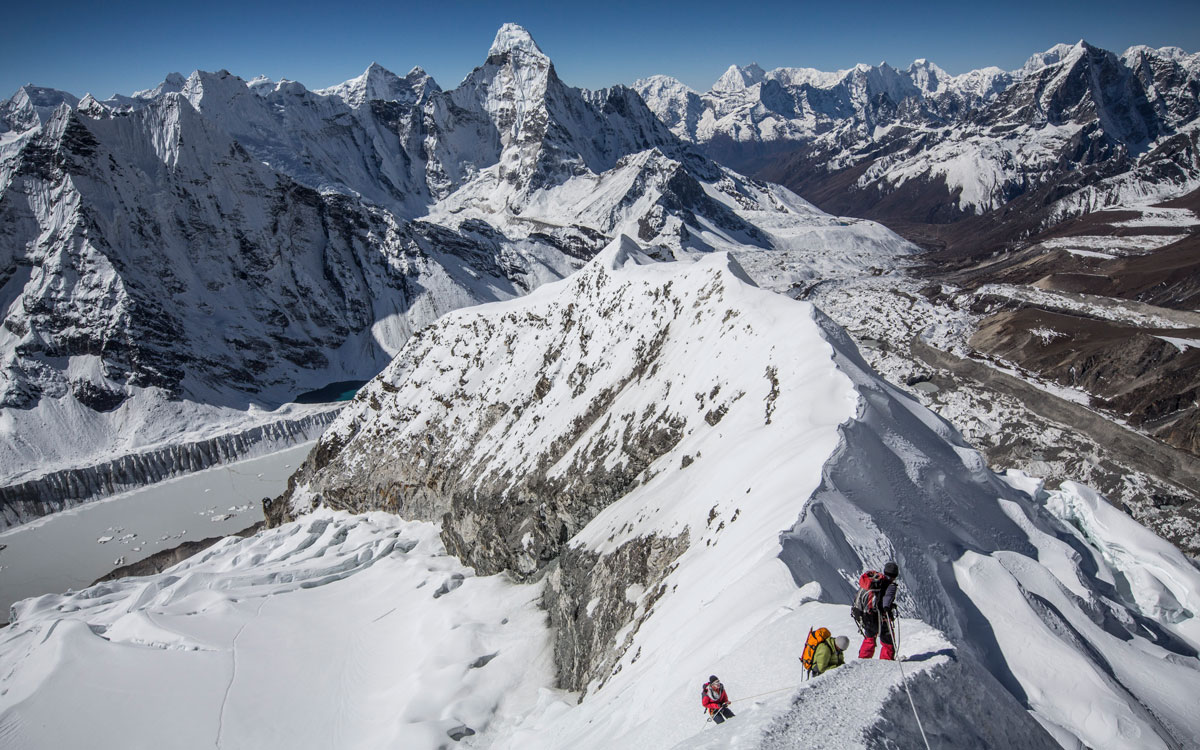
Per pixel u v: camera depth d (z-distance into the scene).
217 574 89.94
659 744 22.91
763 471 48.28
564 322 101.75
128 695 65.88
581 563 62.94
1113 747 31.55
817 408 52.22
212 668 69.31
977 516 48.03
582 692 49.16
